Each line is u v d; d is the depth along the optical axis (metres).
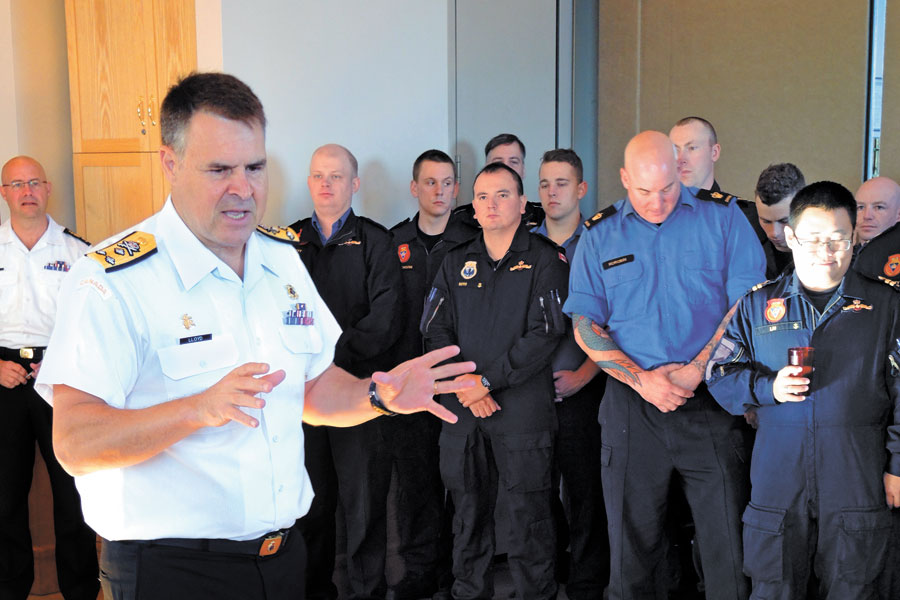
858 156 3.56
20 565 3.29
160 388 1.48
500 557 3.62
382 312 3.20
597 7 4.76
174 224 1.52
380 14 3.98
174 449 1.46
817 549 2.36
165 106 1.47
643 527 2.70
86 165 4.06
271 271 1.66
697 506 2.66
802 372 2.24
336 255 3.25
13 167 3.37
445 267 3.09
